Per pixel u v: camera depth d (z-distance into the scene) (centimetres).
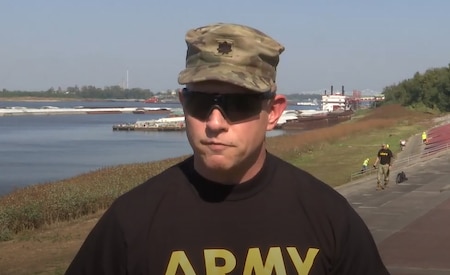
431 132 6675
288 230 231
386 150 2541
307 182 245
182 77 228
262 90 226
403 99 12588
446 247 1327
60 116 19988
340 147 5294
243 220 232
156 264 229
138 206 239
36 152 7088
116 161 5972
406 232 1514
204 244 229
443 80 11719
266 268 226
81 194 2405
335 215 238
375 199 2192
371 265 241
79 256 245
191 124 233
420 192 2362
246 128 231
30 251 1581
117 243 236
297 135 6241
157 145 8050
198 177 238
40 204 2170
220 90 228
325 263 232
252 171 237
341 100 19275
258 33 234
